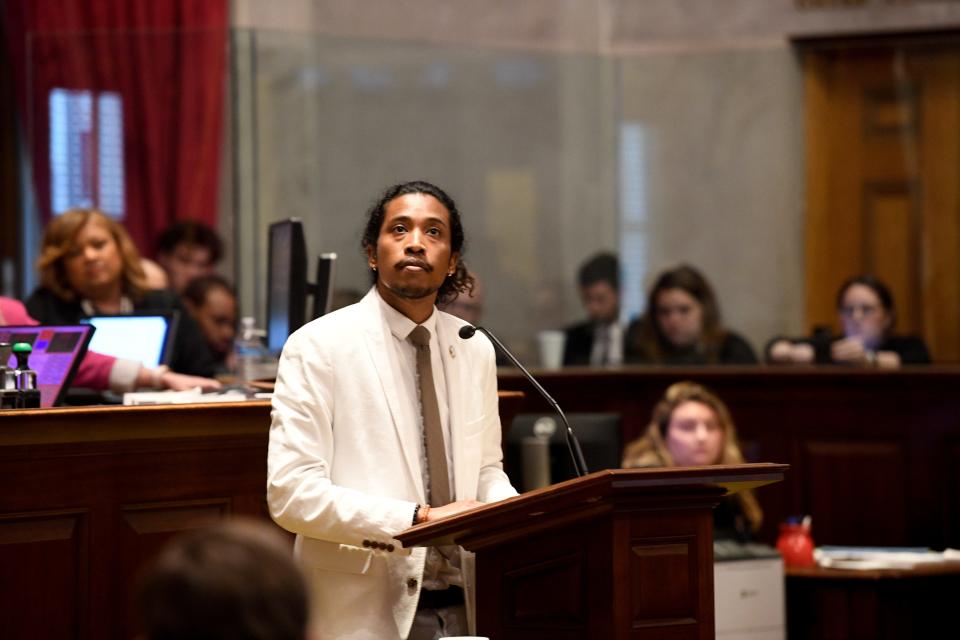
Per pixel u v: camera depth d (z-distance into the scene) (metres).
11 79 18.08
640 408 14.99
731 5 19.70
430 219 7.18
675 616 6.12
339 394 6.99
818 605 11.84
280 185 17.06
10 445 7.66
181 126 16.41
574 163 18.52
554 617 6.28
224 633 3.16
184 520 8.28
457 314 15.36
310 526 6.69
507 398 8.82
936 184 18.16
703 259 18.56
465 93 18.22
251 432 8.38
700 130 18.61
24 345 8.18
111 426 7.91
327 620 6.95
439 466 7.18
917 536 14.63
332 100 17.52
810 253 18.38
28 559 7.80
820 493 14.77
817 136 18.41
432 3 19.69
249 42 16.59
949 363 17.12
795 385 14.77
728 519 12.14
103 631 8.02
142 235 16.42
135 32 16.39
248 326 10.55
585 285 17.12
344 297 14.28
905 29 18.83
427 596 7.15
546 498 5.94
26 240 16.52
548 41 19.91
